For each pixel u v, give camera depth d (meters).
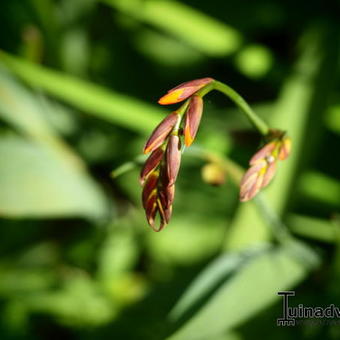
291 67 0.57
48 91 0.58
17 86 0.53
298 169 0.48
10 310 0.53
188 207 0.62
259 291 0.38
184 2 0.67
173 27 0.57
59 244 0.60
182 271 0.58
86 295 0.55
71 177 0.47
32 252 0.60
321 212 0.56
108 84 0.67
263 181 0.31
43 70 0.51
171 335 0.36
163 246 0.60
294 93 0.52
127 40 0.69
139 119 0.52
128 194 0.60
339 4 0.62
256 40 0.66
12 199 0.42
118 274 0.59
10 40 0.62
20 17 0.62
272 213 0.39
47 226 0.61
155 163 0.28
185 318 0.36
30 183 0.44
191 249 0.60
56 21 0.63
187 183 0.62
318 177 0.55
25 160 0.44
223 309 0.37
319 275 0.45
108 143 0.61
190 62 0.69
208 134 0.57
